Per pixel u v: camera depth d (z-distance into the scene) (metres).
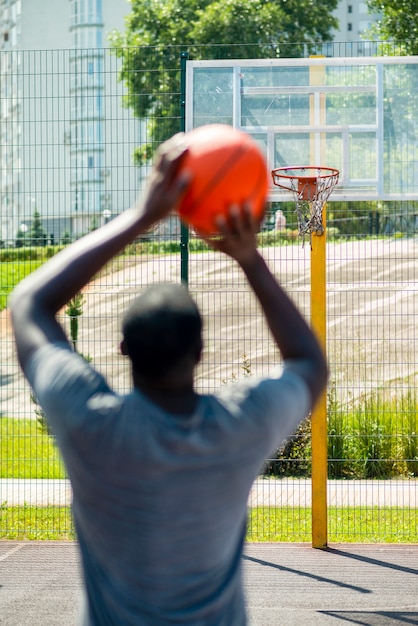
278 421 1.92
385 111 9.07
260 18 36.16
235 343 17.27
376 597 6.51
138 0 38.62
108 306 19.77
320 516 7.97
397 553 7.82
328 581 6.94
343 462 11.27
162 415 1.86
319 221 7.82
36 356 1.90
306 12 38.25
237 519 1.96
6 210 10.79
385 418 11.45
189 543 1.89
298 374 2.01
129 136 10.56
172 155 2.01
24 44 81.19
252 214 2.01
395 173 9.04
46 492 10.47
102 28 79.56
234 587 2.00
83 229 10.65
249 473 1.93
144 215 1.98
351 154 9.03
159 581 1.90
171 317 1.92
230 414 1.89
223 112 9.14
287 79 9.13
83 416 1.83
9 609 6.20
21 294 1.99
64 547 8.08
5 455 12.45
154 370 1.91
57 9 80.69
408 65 9.09
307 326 2.09
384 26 29.55
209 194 2.01
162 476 1.84
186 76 9.03
